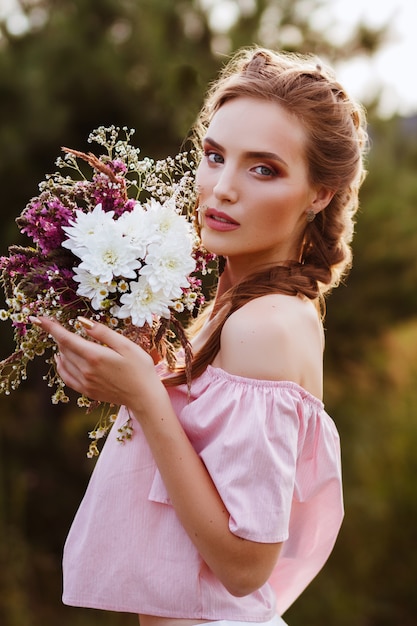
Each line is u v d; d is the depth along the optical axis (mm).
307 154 1384
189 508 1227
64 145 5766
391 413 6348
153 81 5852
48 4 6348
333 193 1442
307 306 1385
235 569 1229
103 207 1349
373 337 6406
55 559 5996
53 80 5688
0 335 5746
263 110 1362
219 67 5875
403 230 6172
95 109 5824
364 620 5703
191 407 1316
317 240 1496
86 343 1229
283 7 6203
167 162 1427
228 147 1360
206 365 1349
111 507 1379
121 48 5977
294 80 1396
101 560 1373
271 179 1363
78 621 5566
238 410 1270
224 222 1368
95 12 6035
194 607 1315
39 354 1333
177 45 6129
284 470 1244
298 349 1312
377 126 6414
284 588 1594
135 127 5852
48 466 6316
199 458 1283
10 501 5762
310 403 1343
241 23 6184
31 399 6574
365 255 6129
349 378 6508
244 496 1225
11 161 5527
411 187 6309
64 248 1302
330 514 1488
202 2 6258
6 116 5633
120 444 1411
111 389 1239
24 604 5281
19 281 1360
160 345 1394
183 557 1324
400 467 6094
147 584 1332
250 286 1376
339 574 5871
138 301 1248
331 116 1403
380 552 5902
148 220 1276
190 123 5512
